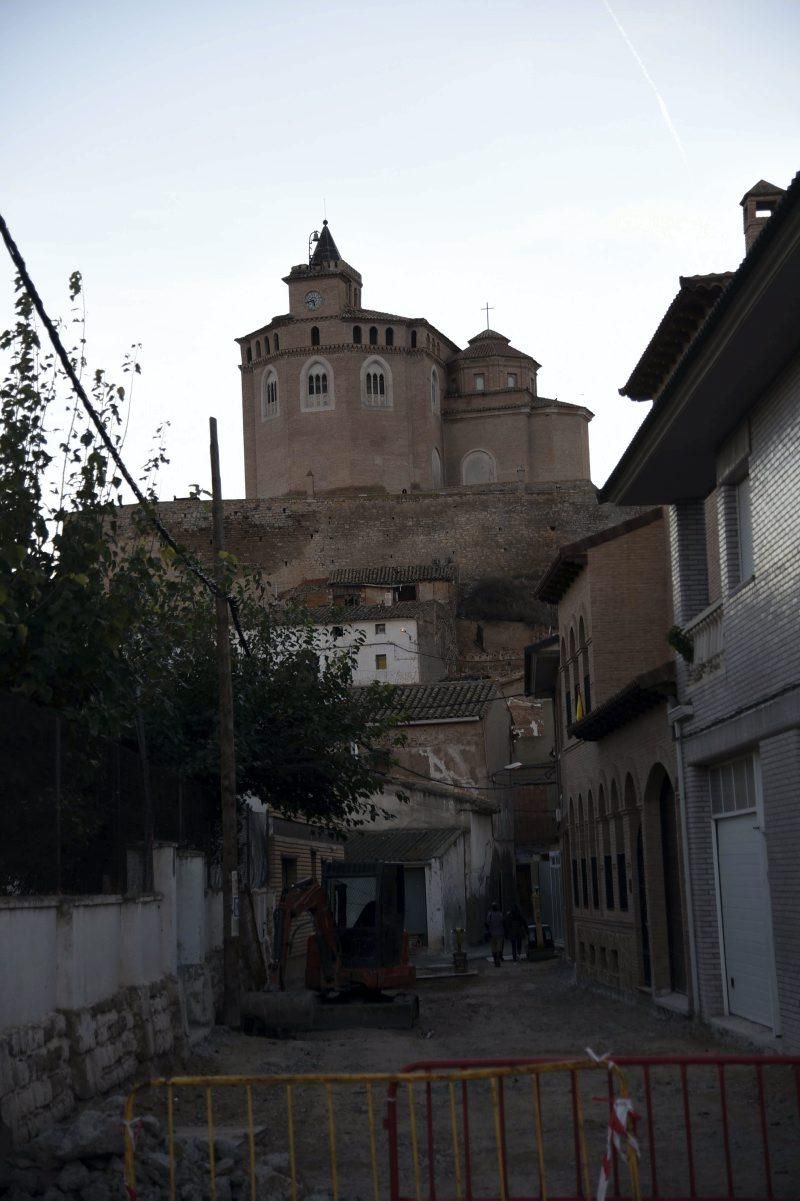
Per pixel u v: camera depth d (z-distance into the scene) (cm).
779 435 1441
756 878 1630
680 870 1992
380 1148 1102
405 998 2227
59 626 1505
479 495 9450
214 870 2267
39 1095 1012
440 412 10562
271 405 10200
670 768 1983
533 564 9344
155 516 1712
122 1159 902
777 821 1464
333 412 9988
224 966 1988
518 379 10875
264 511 9369
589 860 2745
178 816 1903
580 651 2781
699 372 1463
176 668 2356
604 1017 2145
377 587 8356
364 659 6969
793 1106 1186
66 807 1225
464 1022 2225
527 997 2709
